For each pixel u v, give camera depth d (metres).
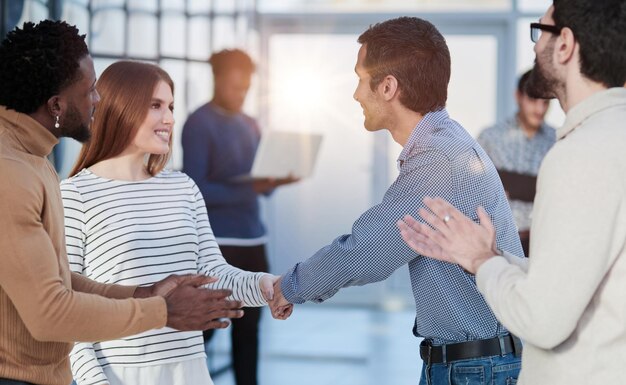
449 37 7.88
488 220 1.85
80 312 1.95
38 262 1.91
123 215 2.53
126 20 5.30
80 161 2.60
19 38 2.02
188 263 2.59
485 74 7.86
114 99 2.55
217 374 5.44
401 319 7.36
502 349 2.28
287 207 7.99
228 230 4.66
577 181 1.58
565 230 1.58
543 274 1.59
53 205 2.04
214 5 6.67
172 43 5.98
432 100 2.37
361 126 7.94
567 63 1.72
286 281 2.48
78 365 2.43
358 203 7.95
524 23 7.78
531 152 4.69
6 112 2.03
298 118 7.97
